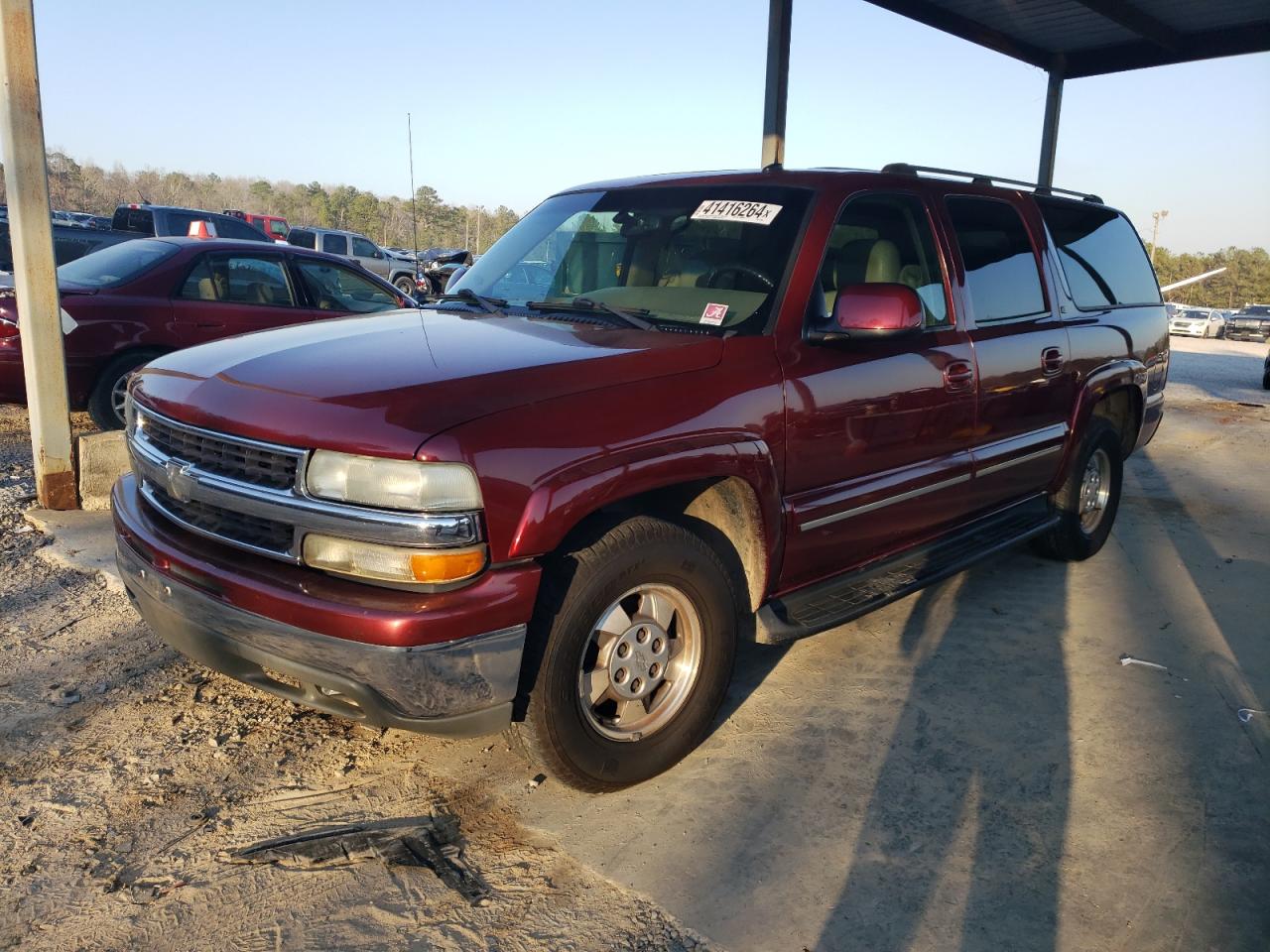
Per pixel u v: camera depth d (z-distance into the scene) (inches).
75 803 112.0
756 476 120.0
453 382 102.2
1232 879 103.7
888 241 149.8
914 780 121.8
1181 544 230.8
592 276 148.3
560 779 110.7
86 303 276.1
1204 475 315.3
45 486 213.9
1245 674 156.1
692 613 117.8
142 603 115.6
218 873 100.9
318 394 101.1
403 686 94.9
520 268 155.9
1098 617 179.8
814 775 122.3
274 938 91.8
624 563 106.7
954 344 155.9
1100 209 220.5
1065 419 189.9
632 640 112.8
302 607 96.0
